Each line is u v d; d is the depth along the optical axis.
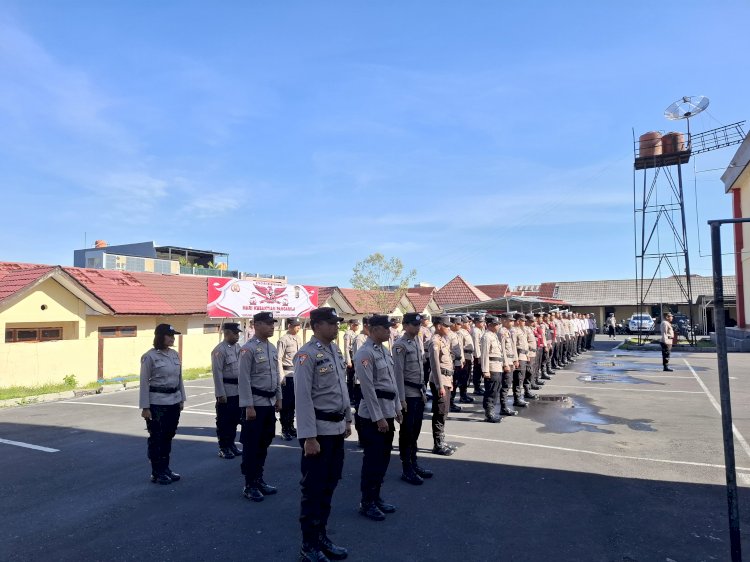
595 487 6.18
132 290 21.41
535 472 6.77
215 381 7.63
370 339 5.79
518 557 4.46
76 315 17.83
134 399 13.93
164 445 6.58
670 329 17.91
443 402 7.69
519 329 12.09
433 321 8.38
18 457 7.86
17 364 14.85
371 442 5.43
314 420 4.61
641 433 8.88
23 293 15.97
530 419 10.21
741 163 24.91
